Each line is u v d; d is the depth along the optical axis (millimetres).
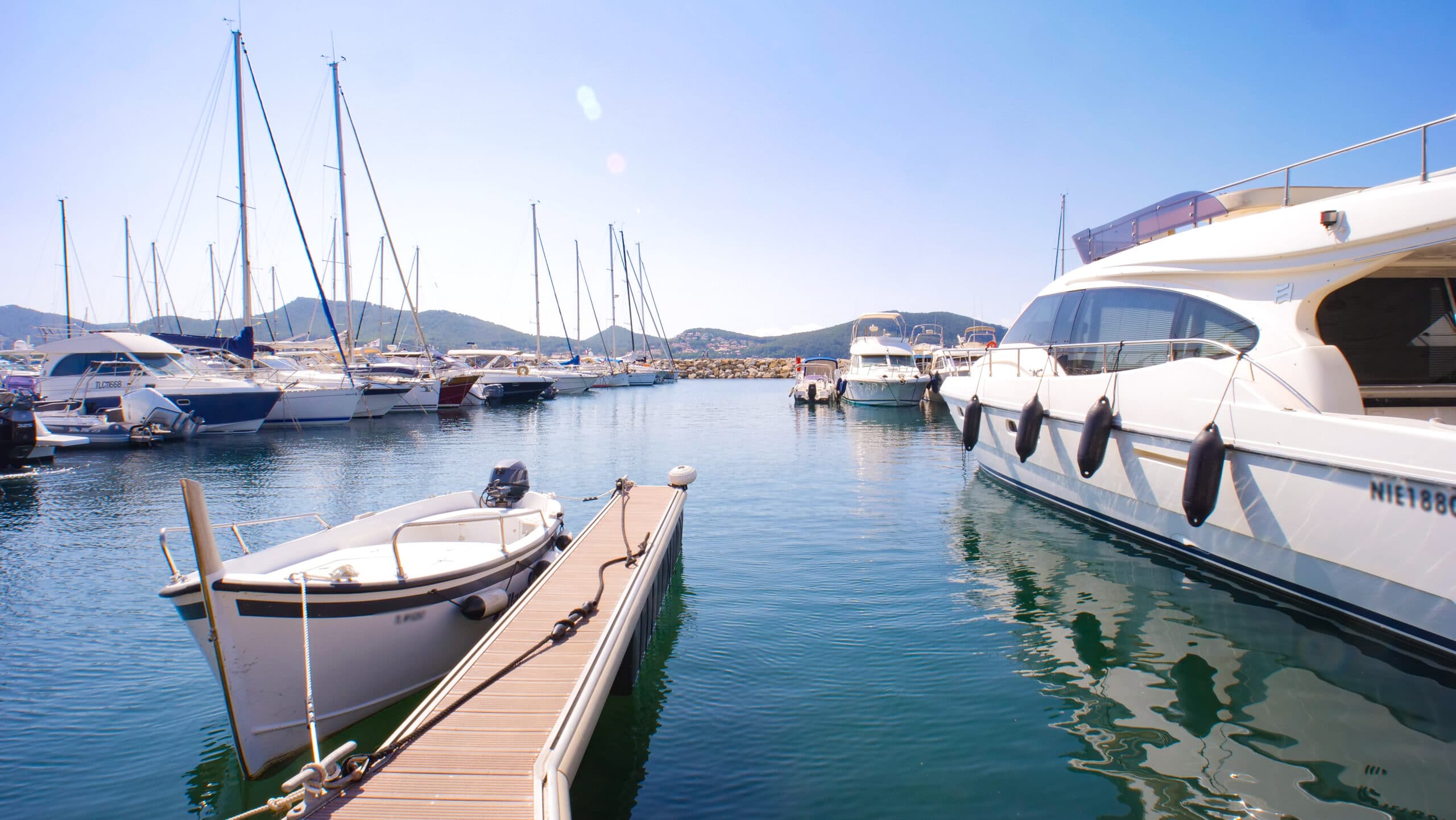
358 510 11664
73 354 21516
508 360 44750
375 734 4918
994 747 4531
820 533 9953
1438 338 7090
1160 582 7363
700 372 82125
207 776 4457
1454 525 4891
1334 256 6227
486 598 5738
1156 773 4207
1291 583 6352
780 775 4293
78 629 6637
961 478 14195
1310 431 5910
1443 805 3857
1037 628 6379
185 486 4125
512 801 3422
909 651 5973
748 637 6328
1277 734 4582
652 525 8148
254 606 4359
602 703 4383
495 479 8242
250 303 24578
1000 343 12141
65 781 4379
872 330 37250
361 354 35062
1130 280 8719
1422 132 5895
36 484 13789
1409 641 5395
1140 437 7949
